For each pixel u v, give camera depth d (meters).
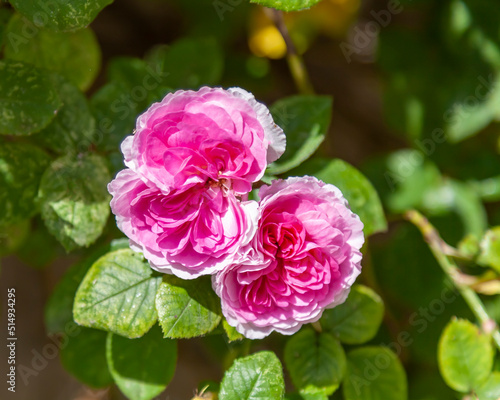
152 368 0.67
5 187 0.67
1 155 0.67
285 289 0.62
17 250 0.77
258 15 0.79
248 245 0.61
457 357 0.68
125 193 0.61
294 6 0.63
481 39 0.76
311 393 0.66
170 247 0.61
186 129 0.60
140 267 0.64
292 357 0.67
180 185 0.60
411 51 0.79
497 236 0.70
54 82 0.67
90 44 0.70
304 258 0.62
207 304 0.63
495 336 0.69
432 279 0.77
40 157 0.68
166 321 0.62
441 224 0.77
